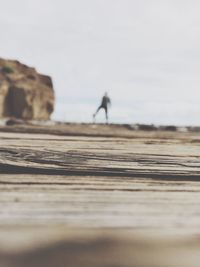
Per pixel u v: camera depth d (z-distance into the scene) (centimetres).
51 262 149
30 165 343
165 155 430
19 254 156
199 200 251
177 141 650
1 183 286
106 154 420
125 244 169
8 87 6788
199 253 159
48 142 528
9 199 241
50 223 196
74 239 174
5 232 180
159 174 331
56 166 345
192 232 187
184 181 316
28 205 228
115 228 191
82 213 216
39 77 8344
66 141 563
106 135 795
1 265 146
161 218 209
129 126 1830
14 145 462
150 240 175
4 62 7844
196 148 515
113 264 149
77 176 322
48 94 8044
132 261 151
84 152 428
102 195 259
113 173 333
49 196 251
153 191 276
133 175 331
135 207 231
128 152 445
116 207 230
